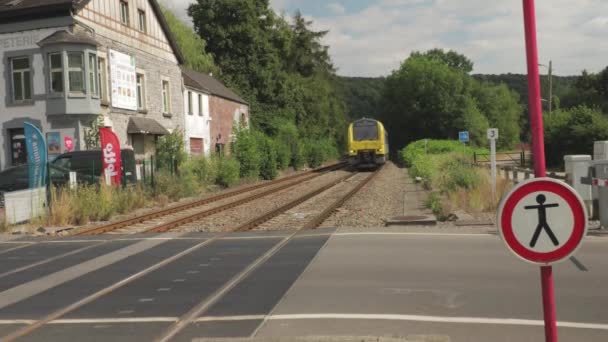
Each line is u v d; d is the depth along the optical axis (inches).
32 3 997.8
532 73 126.5
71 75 986.7
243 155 1402.6
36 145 717.9
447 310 233.0
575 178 502.3
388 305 242.4
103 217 700.0
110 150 796.6
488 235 426.6
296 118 2677.2
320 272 313.7
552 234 124.6
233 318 229.0
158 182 951.0
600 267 306.3
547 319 127.6
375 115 3366.1
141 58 1219.9
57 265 373.1
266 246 418.6
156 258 385.1
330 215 647.8
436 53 3708.2
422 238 420.8
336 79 3558.1
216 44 2295.8
